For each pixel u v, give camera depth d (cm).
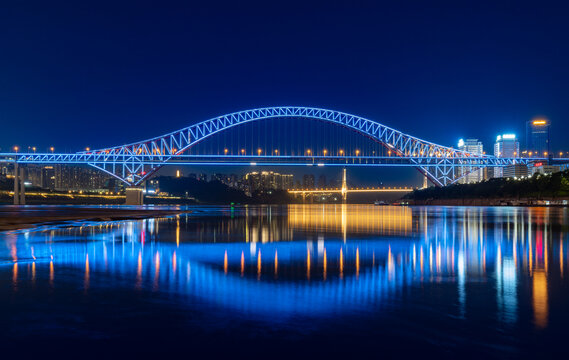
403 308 1220
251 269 1864
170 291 1427
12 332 1026
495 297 1345
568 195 14412
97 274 1736
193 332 1027
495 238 3269
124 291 1425
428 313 1172
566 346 943
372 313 1170
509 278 1655
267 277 1680
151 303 1272
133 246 2725
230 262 2062
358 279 1636
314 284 1546
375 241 3095
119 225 4791
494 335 1006
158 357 892
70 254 2327
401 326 1066
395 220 6284
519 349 927
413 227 4628
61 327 1061
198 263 2033
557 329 1045
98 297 1344
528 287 1491
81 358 886
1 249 2541
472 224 5116
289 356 896
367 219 6656
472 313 1171
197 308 1221
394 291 1428
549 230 4053
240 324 1080
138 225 4831
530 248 2608
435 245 2811
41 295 1367
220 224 5175
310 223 5491
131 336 1001
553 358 884
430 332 1026
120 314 1162
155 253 2392
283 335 1007
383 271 1812
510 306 1242
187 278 1655
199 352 916
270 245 2833
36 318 1130
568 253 2364
